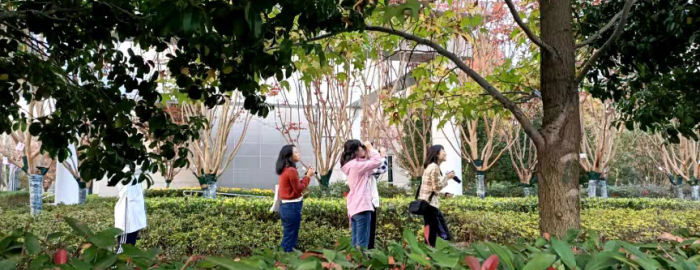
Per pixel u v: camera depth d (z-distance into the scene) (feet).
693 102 11.07
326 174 32.55
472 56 29.73
